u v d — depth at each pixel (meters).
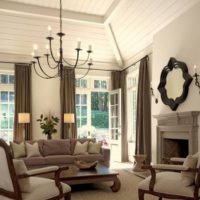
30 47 7.26
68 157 5.75
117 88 8.21
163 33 5.49
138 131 6.62
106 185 4.72
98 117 8.55
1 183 2.62
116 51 7.70
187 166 2.73
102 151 6.08
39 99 7.50
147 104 6.43
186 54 4.70
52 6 6.19
